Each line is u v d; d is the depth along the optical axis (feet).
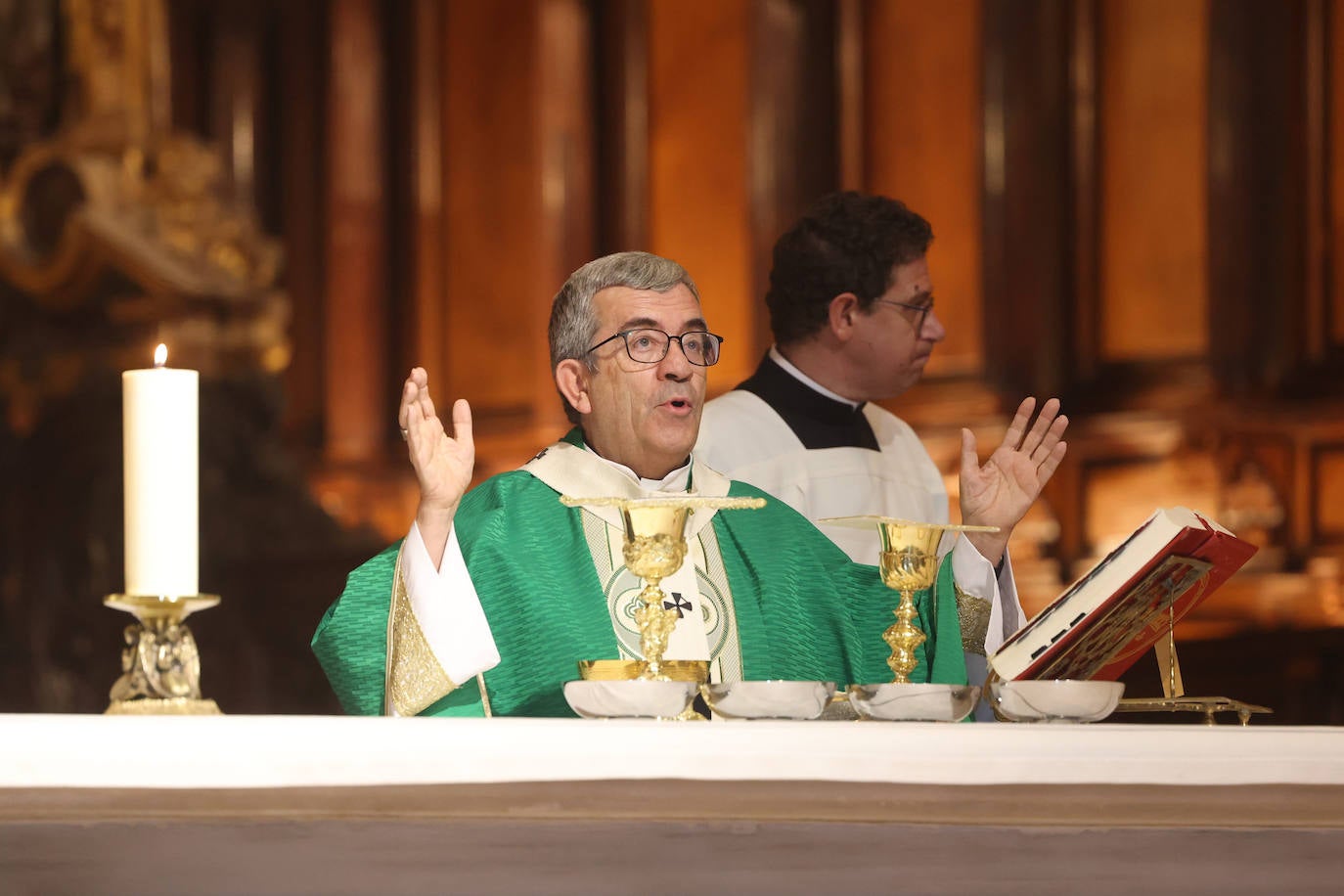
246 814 15.01
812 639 29.63
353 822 15.53
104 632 86.38
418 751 14.65
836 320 38.01
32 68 98.99
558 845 15.90
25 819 14.82
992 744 15.53
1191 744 15.83
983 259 89.51
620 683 19.80
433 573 24.56
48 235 94.99
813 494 37.93
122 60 100.12
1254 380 81.66
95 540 87.86
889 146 93.76
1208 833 16.74
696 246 101.04
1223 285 82.69
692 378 28.99
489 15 111.86
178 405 19.22
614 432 29.25
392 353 114.62
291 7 119.55
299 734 14.61
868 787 15.31
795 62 97.71
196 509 19.38
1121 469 84.48
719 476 30.96
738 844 16.14
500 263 110.22
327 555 87.20
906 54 93.45
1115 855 16.67
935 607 29.25
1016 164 88.89
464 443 24.71
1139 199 85.81
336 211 116.67
